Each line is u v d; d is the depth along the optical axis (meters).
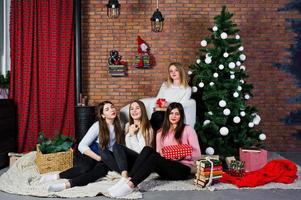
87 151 2.87
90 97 4.55
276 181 2.82
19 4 4.17
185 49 4.56
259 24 4.57
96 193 2.43
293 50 4.58
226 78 3.72
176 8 4.55
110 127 3.02
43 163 3.07
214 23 4.23
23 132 4.18
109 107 2.98
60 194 2.41
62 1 4.27
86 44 4.53
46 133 4.31
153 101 3.84
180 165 2.77
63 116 4.31
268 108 4.59
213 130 3.45
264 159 3.18
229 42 3.71
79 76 4.35
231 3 4.56
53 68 4.27
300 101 4.59
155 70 4.56
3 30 4.32
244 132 3.58
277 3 4.57
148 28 4.55
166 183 2.78
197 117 3.76
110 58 4.45
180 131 2.96
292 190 2.62
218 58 3.67
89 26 4.53
